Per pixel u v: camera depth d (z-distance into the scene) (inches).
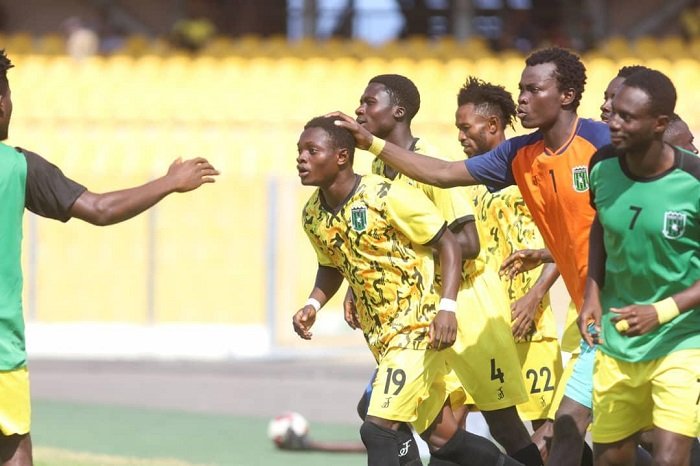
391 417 814.5
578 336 927.0
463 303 919.7
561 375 987.9
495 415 929.5
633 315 698.2
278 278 2368.4
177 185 751.1
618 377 738.8
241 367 2186.3
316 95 2755.9
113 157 2598.4
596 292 747.4
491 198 985.5
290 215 2377.0
